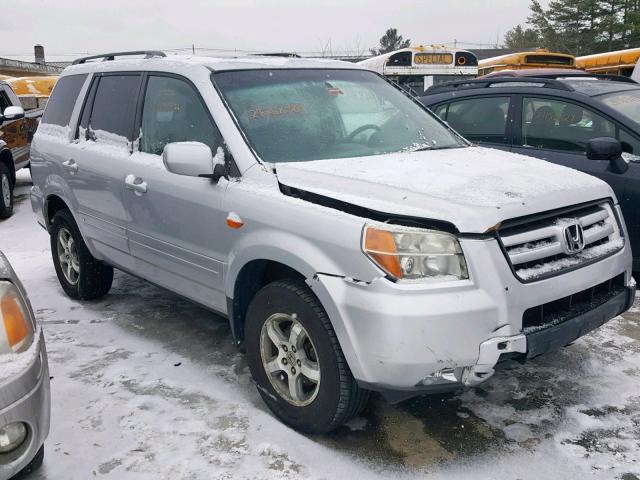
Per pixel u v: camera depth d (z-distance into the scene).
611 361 3.99
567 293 3.03
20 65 35.03
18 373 2.42
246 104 3.79
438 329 2.69
